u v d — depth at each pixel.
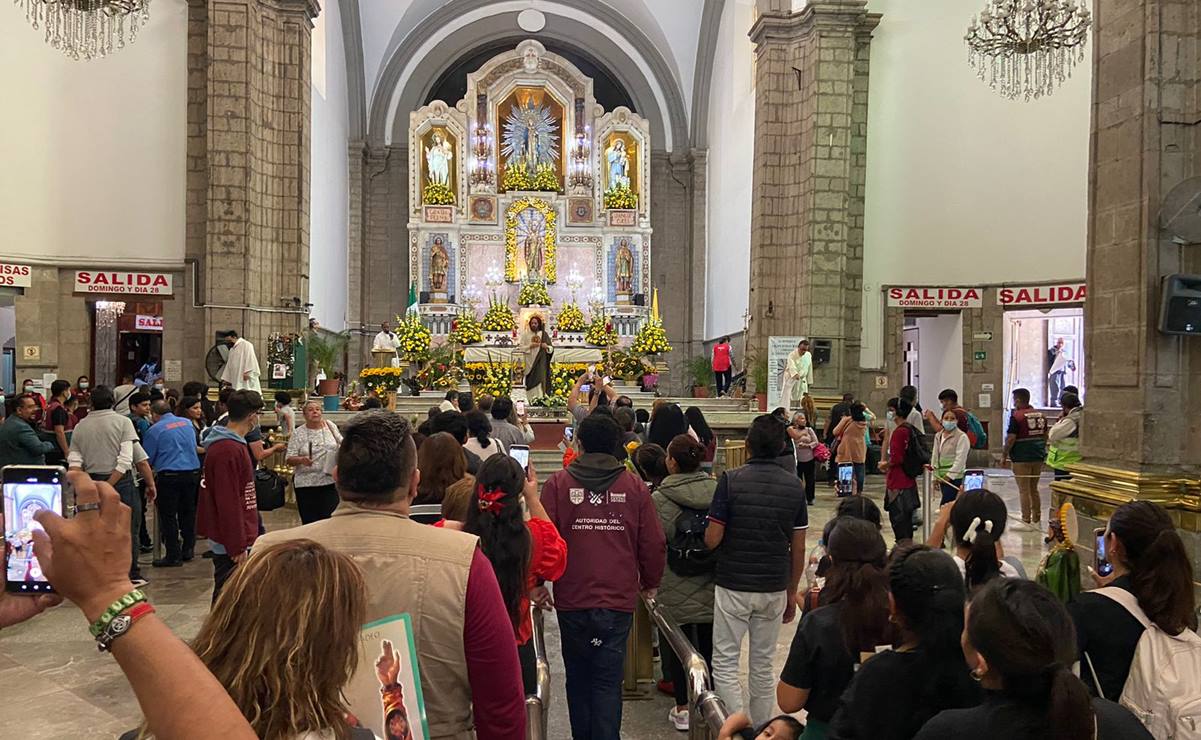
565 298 27.66
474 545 2.38
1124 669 2.89
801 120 17.78
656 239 29.31
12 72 15.48
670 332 29.38
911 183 17.64
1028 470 11.05
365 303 28.00
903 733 2.36
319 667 1.47
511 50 28.86
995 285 17.27
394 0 26.05
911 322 19.61
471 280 27.56
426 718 2.12
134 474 8.16
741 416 16.34
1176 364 7.14
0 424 7.84
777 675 5.72
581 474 4.25
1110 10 7.55
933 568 2.42
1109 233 7.55
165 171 16.17
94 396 7.75
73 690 5.41
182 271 16.17
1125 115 7.36
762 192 18.19
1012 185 17.09
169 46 16.20
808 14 17.42
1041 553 9.42
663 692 5.57
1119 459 7.36
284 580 1.50
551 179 27.89
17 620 1.54
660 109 29.33
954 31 17.47
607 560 4.16
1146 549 2.96
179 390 16.05
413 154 27.61
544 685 3.65
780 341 17.05
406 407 17.12
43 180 15.75
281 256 16.84
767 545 4.45
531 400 16.19
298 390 15.66
